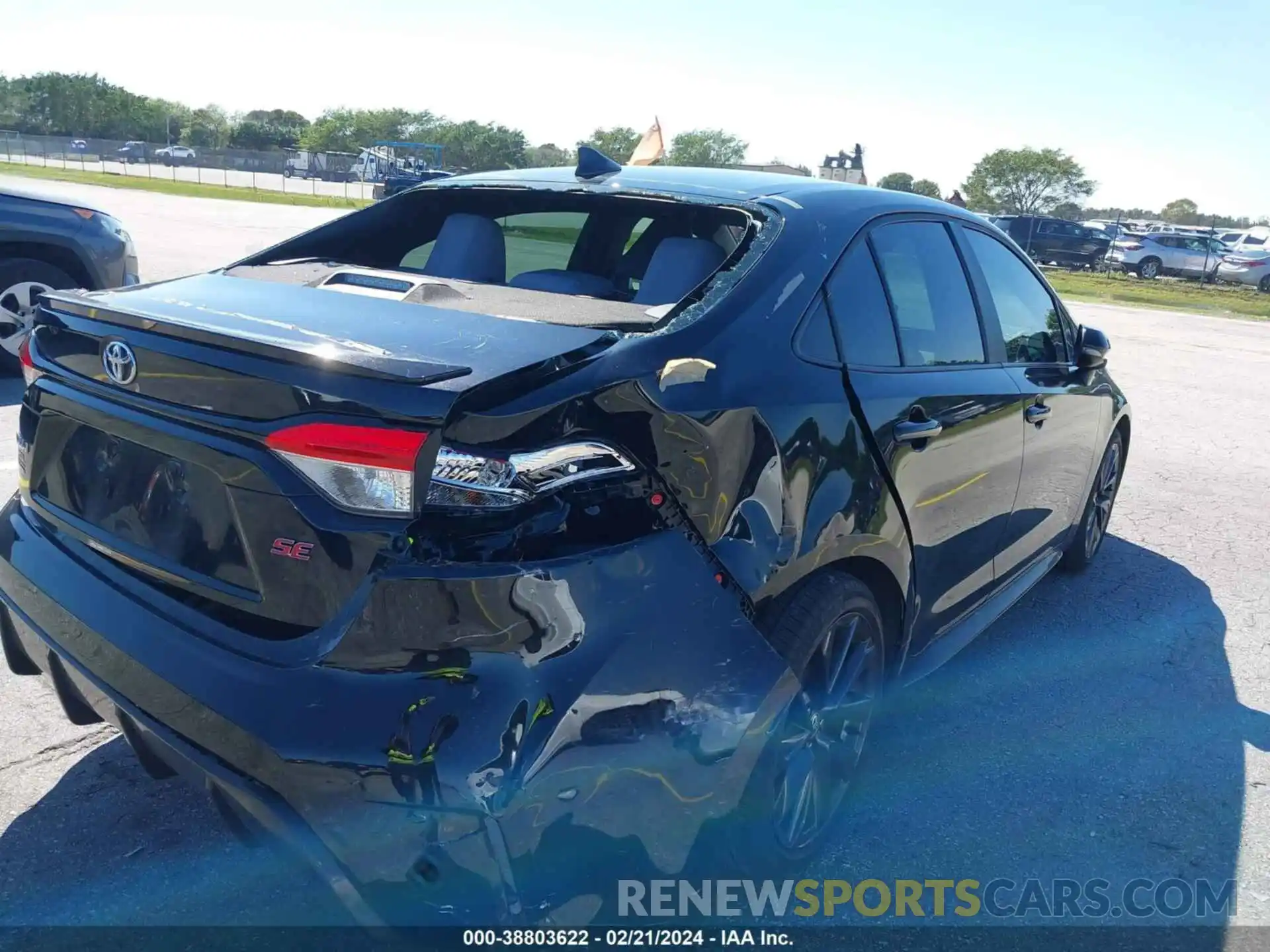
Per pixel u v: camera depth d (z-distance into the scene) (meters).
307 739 1.75
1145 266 34.16
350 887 1.75
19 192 6.76
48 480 2.47
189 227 19.27
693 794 2.00
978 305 3.39
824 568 2.50
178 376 2.01
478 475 1.77
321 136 106.69
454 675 1.74
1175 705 3.71
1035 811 3.01
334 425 1.79
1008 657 4.04
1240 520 6.05
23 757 2.90
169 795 2.77
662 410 2.01
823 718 2.53
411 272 3.34
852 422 2.48
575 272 3.17
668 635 1.95
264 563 1.90
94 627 2.13
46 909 2.33
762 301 2.40
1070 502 4.30
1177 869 2.78
